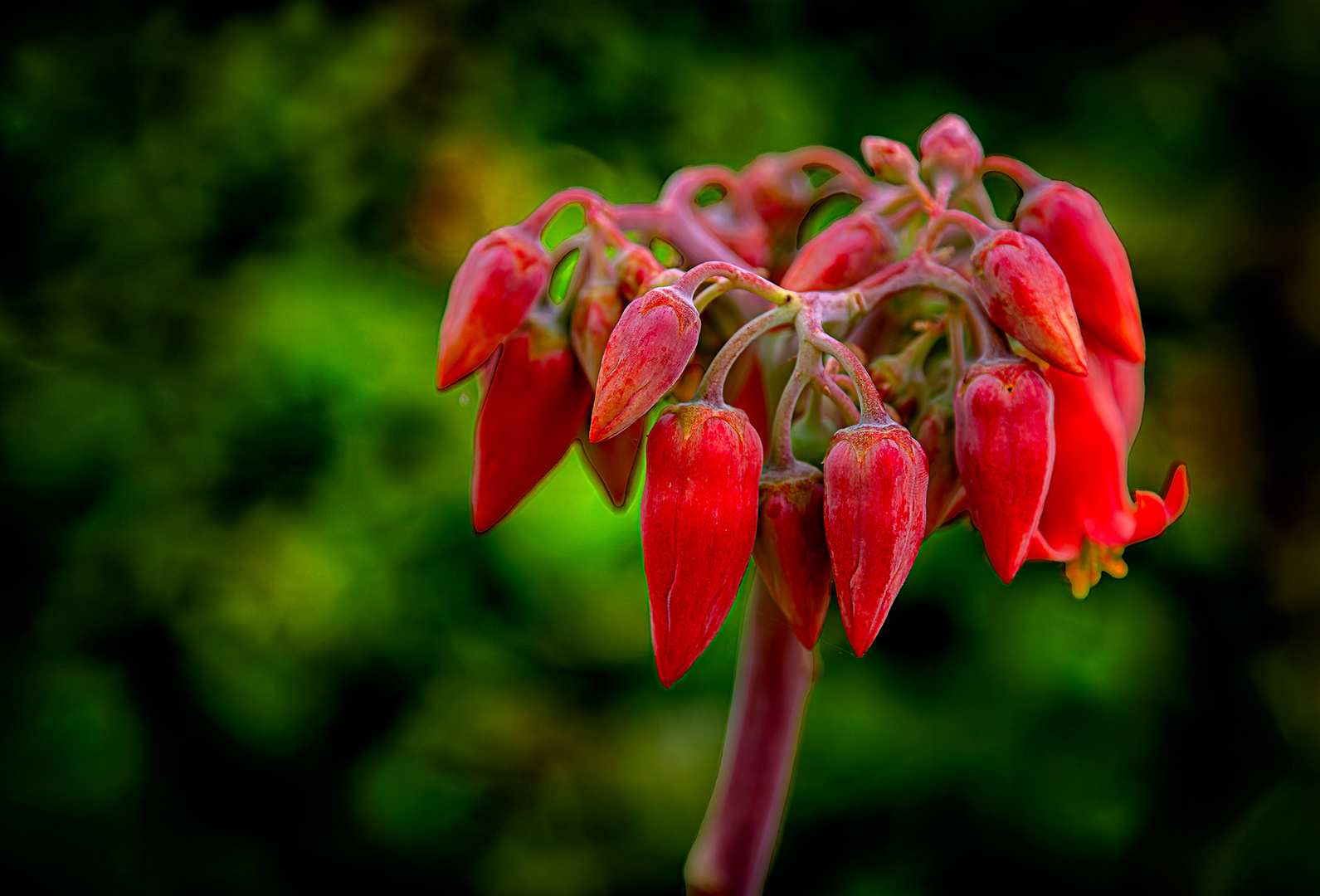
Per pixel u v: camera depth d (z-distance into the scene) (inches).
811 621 11.9
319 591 27.8
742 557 11.6
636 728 27.7
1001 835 26.5
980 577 25.9
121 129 29.2
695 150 28.9
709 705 27.7
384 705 28.4
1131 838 26.7
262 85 29.2
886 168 12.3
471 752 27.8
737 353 11.7
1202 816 27.8
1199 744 27.9
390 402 27.9
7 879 27.5
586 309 12.3
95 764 27.8
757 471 11.6
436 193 29.2
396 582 27.6
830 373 12.3
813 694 26.0
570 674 27.8
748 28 29.4
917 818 26.5
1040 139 28.4
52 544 28.3
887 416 11.6
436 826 27.8
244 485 28.4
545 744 27.9
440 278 29.0
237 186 29.1
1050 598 26.2
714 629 11.6
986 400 11.7
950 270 12.0
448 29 29.5
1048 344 11.7
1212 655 27.9
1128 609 26.6
